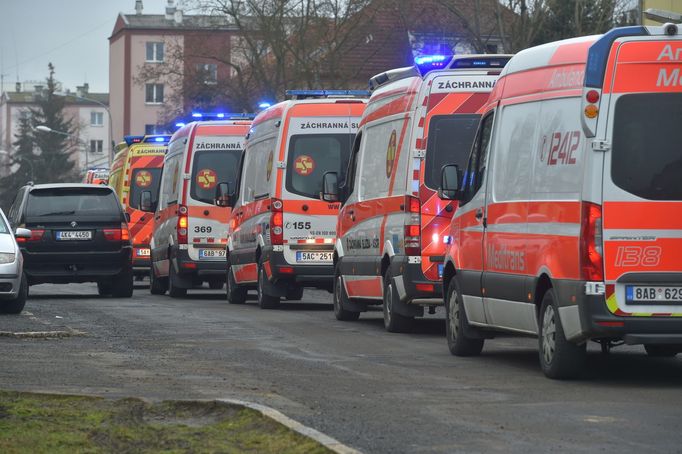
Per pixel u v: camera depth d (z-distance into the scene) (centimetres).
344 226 2227
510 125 1483
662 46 1283
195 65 7362
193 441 936
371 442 938
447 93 1864
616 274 1268
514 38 5216
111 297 3062
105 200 2967
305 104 2488
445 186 1606
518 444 930
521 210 1424
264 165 2586
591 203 1273
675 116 1277
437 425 1016
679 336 1266
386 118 2016
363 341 1817
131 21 13912
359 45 6756
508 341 1847
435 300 1864
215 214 3039
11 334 1806
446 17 5572
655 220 1270
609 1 5144
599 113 1277
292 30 6731
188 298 3117
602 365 1510
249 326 2083
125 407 1088
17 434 955
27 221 2902
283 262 2477
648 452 898
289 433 937
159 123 7706
